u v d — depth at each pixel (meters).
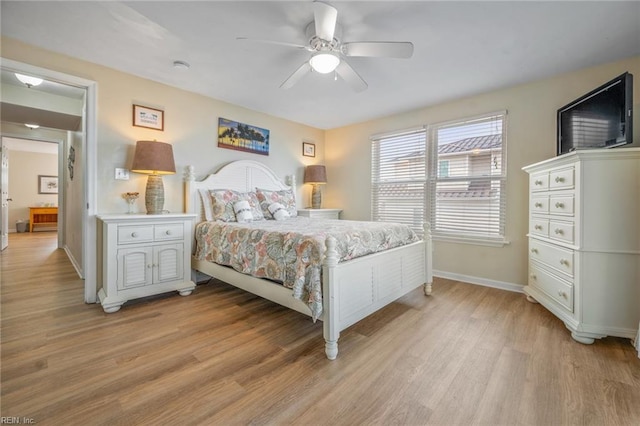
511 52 2.40
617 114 2.05
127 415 1.31
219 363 1.74
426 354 1.85
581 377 1.59
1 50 2.21
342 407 1.37
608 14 1.90
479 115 3.33
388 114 4.11
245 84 3.10
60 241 5.46
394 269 2.49
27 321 2.29
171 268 2.86
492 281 3.31
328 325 1.79
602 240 1.97
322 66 2.08
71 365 1.69
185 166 3.30
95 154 2.68
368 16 1.93
